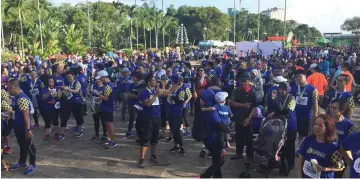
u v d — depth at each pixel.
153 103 7.18
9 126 7.77
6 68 13.17
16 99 6.73
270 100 6.63
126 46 76.81
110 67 14.53
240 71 10.63
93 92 8.50
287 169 6.58
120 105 14.27
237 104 7.33
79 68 12.20
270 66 14.88
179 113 7.87
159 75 11.34
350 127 4.86
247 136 7.21
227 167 7.17
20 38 43.53
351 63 16.20
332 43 78.44
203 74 9.19
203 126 6.18
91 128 10.64
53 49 38.38
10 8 40.56
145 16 70.00
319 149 4.04
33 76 10.42
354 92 13.81
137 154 8.06
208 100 6.22
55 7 66.94
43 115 9.20
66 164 7.41
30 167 6.89
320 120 4.00
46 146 8.73
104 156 7.92
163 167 7.22
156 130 7.32
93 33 61.56
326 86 9.13
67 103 9.28
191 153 8.12
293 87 7.14
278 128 6.21
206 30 97.50
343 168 4.20
